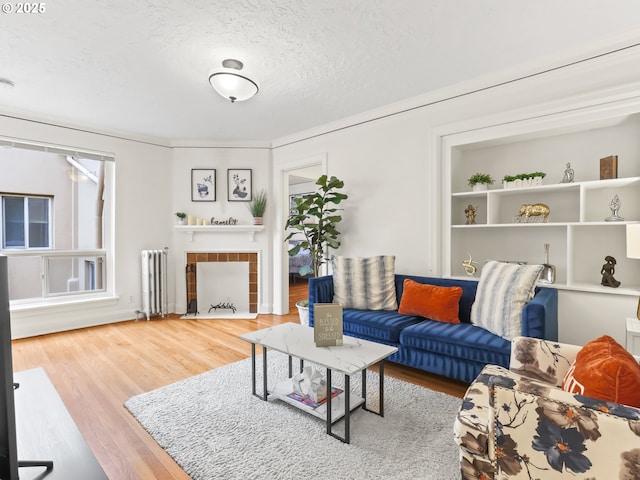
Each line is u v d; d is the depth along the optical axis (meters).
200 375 2.59
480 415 1.15
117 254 4.25
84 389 2.37
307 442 1.75
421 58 2.52
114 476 1.51
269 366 2.77
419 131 3.24
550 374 1.48
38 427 1.32
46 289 3.80
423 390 2.34
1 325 0.90
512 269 2.36
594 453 0.80
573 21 2.08
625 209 2.54
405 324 2.63
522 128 2.68
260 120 3.87
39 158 3.77
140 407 2.10
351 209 3.81
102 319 4.11
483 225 2.91
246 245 4.74
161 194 4.62
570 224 2.51
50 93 3.09
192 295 4.71
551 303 2.15
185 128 4.16
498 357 2.08
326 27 2.13
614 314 2.34
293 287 6.79
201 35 2.21
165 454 1.67
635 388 0.93
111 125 4.02
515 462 0.90
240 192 4.70
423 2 1.90
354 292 3.11
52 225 3.87
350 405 1.97
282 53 2.44
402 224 3.38
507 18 2.05
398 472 1.53
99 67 2.61
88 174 4.09
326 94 3.15
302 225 3.88
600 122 2.43
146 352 3.13
